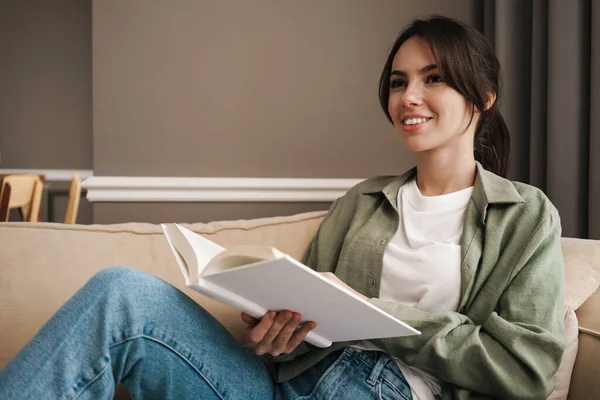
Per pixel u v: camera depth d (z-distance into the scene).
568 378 1.32
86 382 1.03
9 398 0.97
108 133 2.05
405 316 1.28
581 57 1.86
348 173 2.15
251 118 2.10
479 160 1.68
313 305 1.09
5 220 2.24
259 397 1.28
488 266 1.33
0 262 1.50
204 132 2.08
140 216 2.07
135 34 2.05
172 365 1.14
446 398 1.26
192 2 2.06
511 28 2.07
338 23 2.13
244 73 2.09
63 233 1.59
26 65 3.30
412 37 1.48
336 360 1.34
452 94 1.43
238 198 2.09
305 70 2.12
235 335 1.52
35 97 3.32
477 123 1.56
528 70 2.09
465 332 1.23
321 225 1.66
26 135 3.32
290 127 2.12
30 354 1.00
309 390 1.32
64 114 3.33
